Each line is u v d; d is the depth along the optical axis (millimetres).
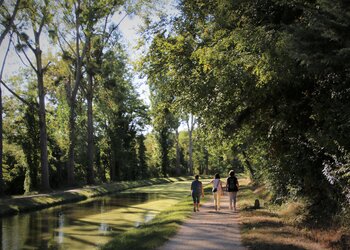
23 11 33656
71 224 20031
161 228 13750
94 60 42125
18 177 40875
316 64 6375
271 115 13898
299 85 11219
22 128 43469
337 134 10516
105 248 11742
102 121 63625
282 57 8602
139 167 66438
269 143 16781
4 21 32250
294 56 6422
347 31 5797
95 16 37188
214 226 13828
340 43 5953
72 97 41719
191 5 14219
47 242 15586
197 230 13008
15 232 17906
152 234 12617
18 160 41406
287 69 9078
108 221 20922
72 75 44531
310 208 13805
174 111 17688
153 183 58188
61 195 31766
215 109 15094
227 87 11844
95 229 18484
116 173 61625
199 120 17891
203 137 20391
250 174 37219
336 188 11781
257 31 9359
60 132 46500
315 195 13797
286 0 8672
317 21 6211
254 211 17359
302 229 12133
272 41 8773
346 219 10688
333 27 5836
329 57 5996
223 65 10984
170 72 15492
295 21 8969
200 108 15594
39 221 21141
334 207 12234
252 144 19156
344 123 9812
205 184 49906
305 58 6234
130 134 63812
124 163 61500
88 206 28141
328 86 10508
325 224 11922
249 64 9719
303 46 6297
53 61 41719
